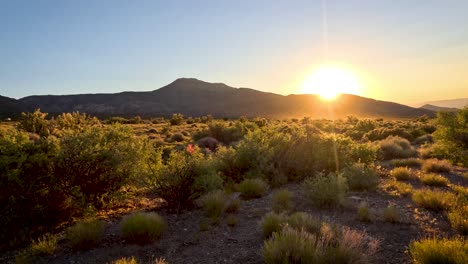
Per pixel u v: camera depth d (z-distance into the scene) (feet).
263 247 17.83
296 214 21.62
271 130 50.14
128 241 20.45
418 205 26.86
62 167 24.43
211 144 81.66
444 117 37.42
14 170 21.48
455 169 44.73
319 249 16.08
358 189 32.96
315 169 38.99
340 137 47.06
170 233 21.94
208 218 24.56
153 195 33.78
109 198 27.25
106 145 27.37
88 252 18.93
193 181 28.53
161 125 212.84
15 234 21.24
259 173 36.24
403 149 63.05
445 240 17.11
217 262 17.46
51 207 24.03
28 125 68.49
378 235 20.44
